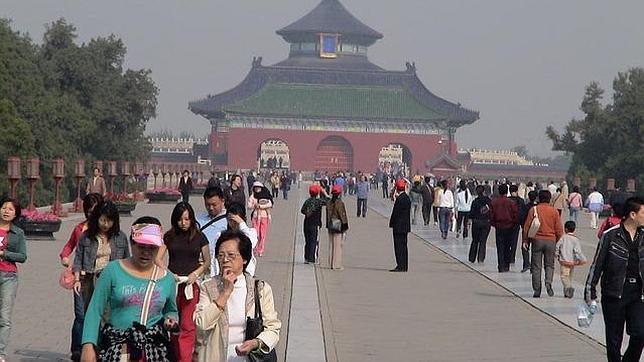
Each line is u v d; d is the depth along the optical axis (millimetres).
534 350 27312
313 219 51156
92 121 141375
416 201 87938
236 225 24406
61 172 78250
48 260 47438
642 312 22500
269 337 16359
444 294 40031
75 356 22969
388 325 31719
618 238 22609
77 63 147375
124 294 16078
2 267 23500
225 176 149625
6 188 99688
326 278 44969
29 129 102812
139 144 167625
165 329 16391
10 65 115625
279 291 39438
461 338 29328
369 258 55500
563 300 38094
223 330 16328
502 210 48125
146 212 91375
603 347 27844
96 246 22328
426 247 64625
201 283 16594
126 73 155125
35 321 30047
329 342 28328
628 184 114125
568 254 38531
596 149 166875
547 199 39094
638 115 156375
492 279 45438
